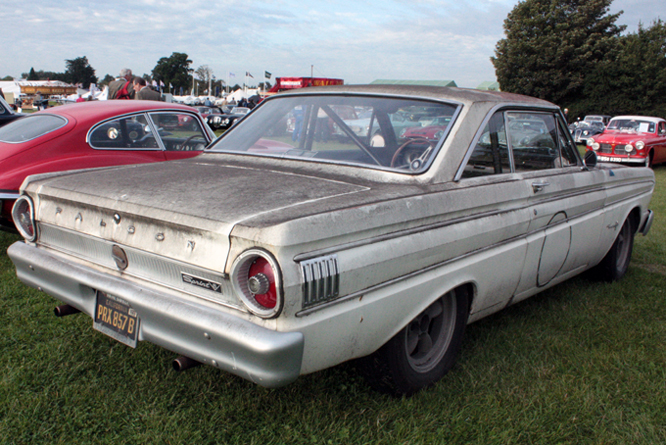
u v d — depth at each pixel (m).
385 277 2.06
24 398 2.32
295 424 2.25
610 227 3.88
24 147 4.25
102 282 2.14
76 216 2.32
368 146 2.64
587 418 2.40
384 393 2.45
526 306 3.75
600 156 14.34
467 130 2.61
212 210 1.93
